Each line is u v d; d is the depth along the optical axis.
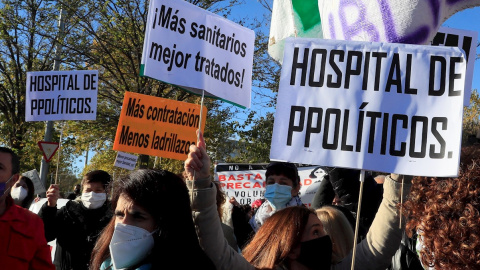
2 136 23.88
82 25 18.64
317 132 2.67
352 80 2.68
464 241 1.64
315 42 2.73
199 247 2.22
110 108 20.12
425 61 2.63
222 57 3.42
